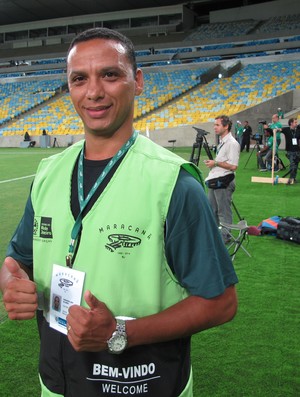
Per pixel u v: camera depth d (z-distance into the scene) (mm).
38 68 37000
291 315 3756
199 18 41531
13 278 1209
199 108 25891
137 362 1218
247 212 7988
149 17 40062
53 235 1277
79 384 1254
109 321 1112
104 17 40562
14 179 12383
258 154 13922
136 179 1203
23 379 2791
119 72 1217
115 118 1235
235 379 2830
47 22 42500
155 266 1172
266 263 5141
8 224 6992
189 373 1358
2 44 44656
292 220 6023
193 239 1183
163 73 30953
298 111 22469
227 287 1230
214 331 3471
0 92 34156
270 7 36594
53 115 29516
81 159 1316
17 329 3461
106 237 1180
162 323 1153
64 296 1229
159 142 24938
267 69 27844
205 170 12758
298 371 2914
